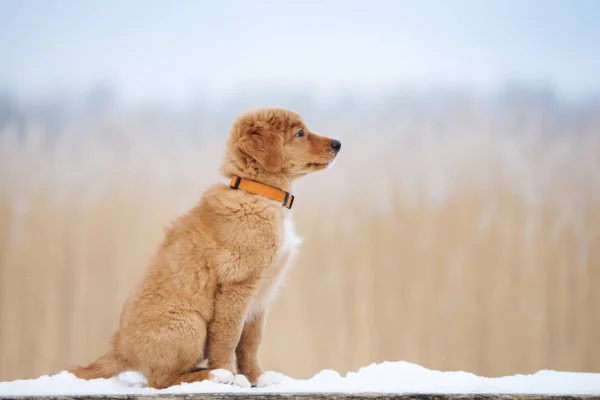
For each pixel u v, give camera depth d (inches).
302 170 197.2
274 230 174.6
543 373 171.2
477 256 383.6
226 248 168.2
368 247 391.5
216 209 174.1
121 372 168.1
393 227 400.5
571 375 167.6
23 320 365.4
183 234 171.8
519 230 395.2
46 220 400.8
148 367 161.9
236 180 180.1
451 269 382.0
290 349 358.6
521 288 374.3
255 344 183.3
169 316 162.4
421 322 366.9
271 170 182.9
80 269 382.6
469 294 373.7
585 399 135.0
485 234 392.8
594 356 359.3
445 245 389.7
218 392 139.2
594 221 394.3
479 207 406.9
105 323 370.0
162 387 161.3
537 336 362.9
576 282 374.0
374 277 380.8
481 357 361.7
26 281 377.7
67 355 360.5
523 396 135.6
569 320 366.6
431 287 376.2
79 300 373.7
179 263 166.9
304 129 198.4
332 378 170.1
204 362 184.9
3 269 381.1
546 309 368.2
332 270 384.5
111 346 169.2
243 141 184.7
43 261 383.9
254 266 170.4
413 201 410.9
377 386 154.3
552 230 390.9
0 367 354.6
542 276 374.9
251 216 171.9
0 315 366.6
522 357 360.8
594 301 369.4
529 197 416.2
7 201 408.2
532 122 527.2
